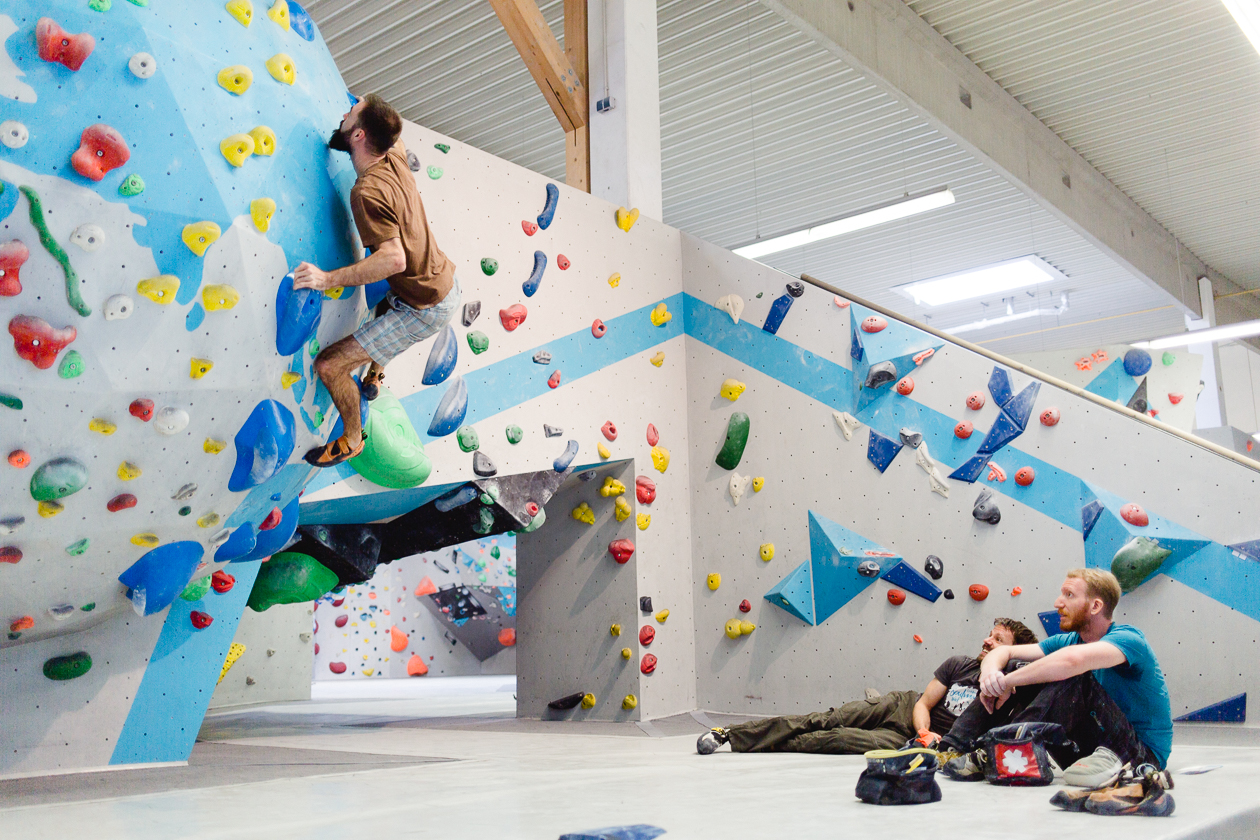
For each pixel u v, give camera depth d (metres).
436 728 5.76
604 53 6.87
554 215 5.81
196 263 2.69
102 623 3.64
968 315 16.66
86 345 2.56
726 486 6.45
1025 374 5.46
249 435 3.01
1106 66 9.45
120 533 2.92
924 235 13.17
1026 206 12.30
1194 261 14.67
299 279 2.90
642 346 6.39
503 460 5.28
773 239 10.32
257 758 4.00
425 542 5.40
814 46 8.91
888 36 8.35
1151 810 2.26
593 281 6.05
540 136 10.91
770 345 6.38
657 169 6.86
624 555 6.07
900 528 5.72
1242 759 3.57
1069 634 3.23
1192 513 4.91
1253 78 9.68
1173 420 6.17
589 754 4.13
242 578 4.07
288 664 9.16
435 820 2.30
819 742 3.95
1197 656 4.80
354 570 5.06
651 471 6.31
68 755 3.53
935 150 10.93
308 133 3.08
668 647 6.22
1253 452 11.26
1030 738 2.82
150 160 2.59
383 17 8.69
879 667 5.68
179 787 3.08
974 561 5.45
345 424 3.29
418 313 3.24
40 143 2.42
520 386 5.45
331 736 5.23
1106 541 5.05
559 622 6.40
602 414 5.98
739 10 8.38
